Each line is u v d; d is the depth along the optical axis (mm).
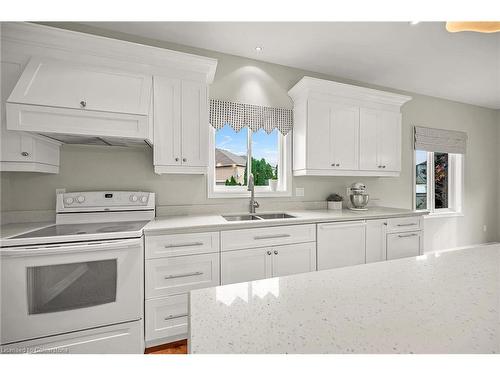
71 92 1564
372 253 2373
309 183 2893
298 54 2523
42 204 1922
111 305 1475
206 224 1786
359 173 2707
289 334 452
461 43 2322
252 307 549
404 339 435
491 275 733
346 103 2641
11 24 1493
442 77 3092
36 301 1337
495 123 4383
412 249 2578
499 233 4371
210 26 2066
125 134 1646
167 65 1909
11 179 1845
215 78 2479
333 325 478
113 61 1761
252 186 2479
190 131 1998
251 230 1924
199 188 2414
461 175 4055
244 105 2564
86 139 1771
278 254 2004
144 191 2217
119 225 1760
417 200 3758
